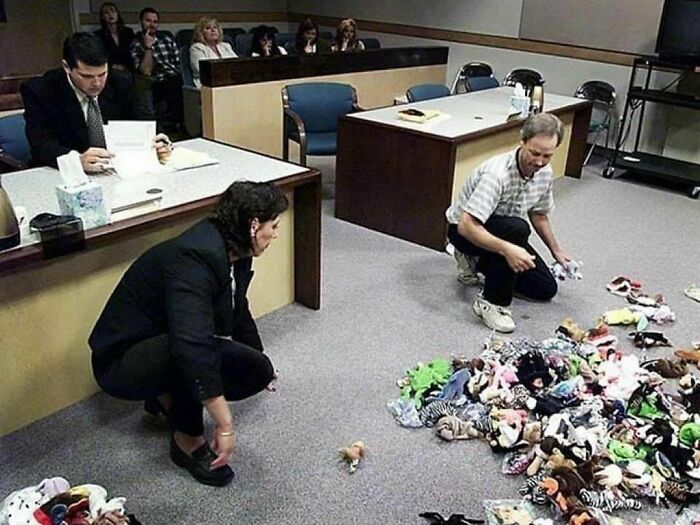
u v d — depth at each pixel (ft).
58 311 6.90
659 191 16.12
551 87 20.29
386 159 12.21
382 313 9.65
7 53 23.26
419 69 20.51
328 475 6.50
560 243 12.54
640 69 18.13
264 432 7.06
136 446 6.79
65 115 8.57
